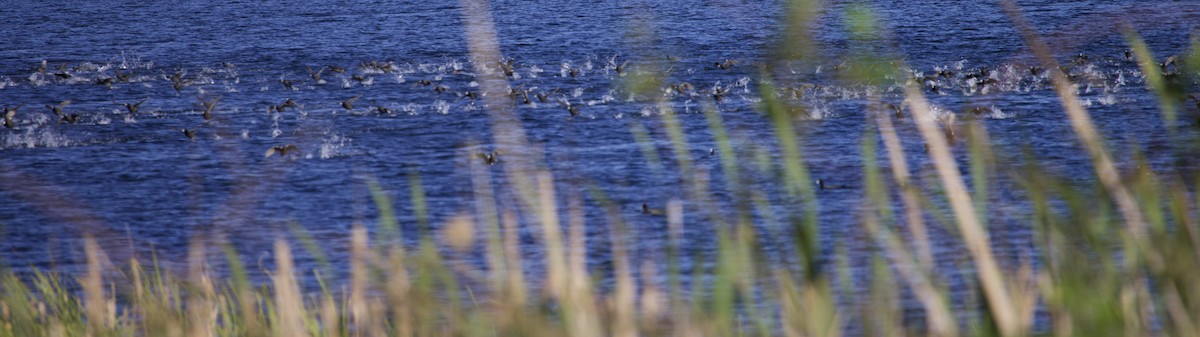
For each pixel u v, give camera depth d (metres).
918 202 6.65
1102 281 6.13
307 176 42.16
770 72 5.52
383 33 107.88
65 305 12.16
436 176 41.94
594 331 7.15
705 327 7.20
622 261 7.71
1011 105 52.50
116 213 36.84
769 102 5.87
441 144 48.59
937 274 6.77
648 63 5.55
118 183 42.22
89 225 34.69
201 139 51.66
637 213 31.83
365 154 46.44
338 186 40.25
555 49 92.25
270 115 58.00
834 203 32.56
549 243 7.45
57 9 138.00
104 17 128.00
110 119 57.72
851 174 37.53
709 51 85.06
